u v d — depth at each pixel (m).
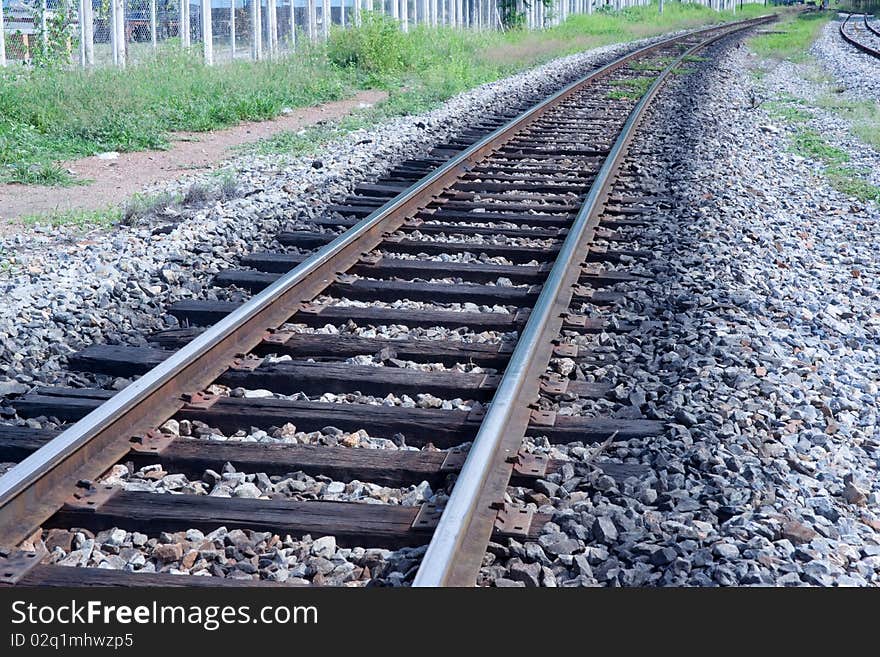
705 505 4.38
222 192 10.75
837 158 15.58
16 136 13.65
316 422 5.11
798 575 3.85
